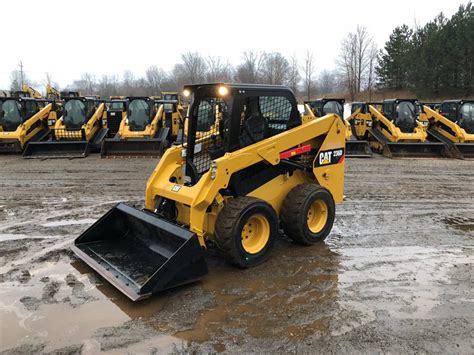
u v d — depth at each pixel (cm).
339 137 565
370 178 1016
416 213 707
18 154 1379
